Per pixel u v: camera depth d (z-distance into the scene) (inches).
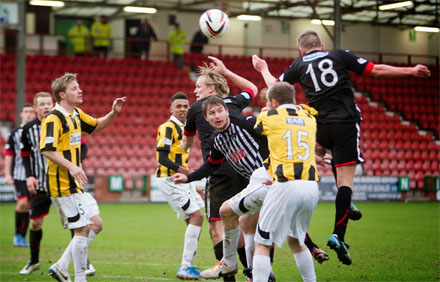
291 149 352.2
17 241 672.4
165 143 492.7
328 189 1295.5
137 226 863.7
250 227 426.3
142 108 1536.7
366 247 649.0
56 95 434.3
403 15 1782.7
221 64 466.0
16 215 666.8
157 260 578.9
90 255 610.2
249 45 1946.4
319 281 473.1
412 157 1514.5
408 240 703.1
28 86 1529.3
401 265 541.6
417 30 1935.3
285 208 348.5
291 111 362.0
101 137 1427.2
